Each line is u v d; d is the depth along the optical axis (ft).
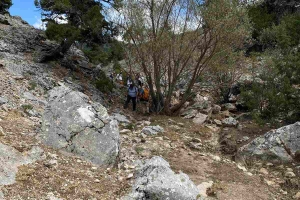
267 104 41.09
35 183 18.92
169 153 29.81
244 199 22.17
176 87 57.98
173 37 45.03
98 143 24.29
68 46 53.11
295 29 51.52
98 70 58.13
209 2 43.11
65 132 24.36
